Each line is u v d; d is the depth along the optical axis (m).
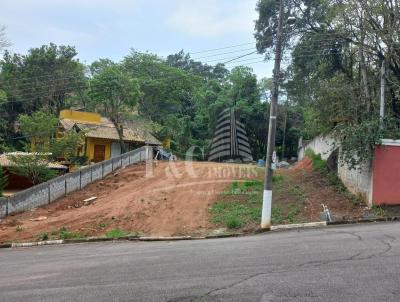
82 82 47.72
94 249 15.06
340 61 27.25
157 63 54.59
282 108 50.62
